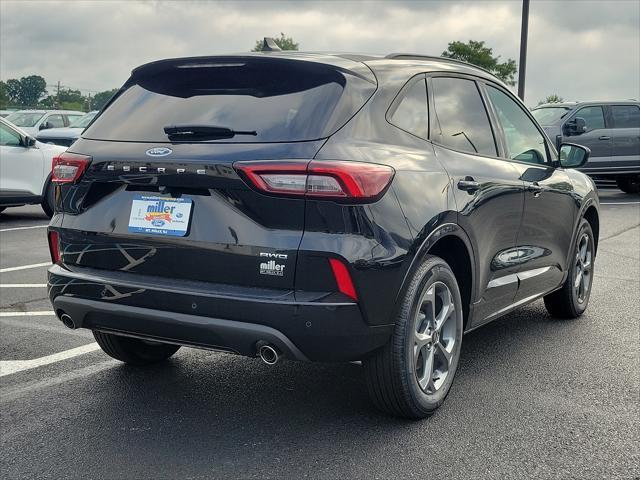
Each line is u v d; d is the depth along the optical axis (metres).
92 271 3.56
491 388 4.15
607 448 3.37
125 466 3.19
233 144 3.26
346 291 3.11
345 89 3.41
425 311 3.62
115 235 3.49
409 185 3.42
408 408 3.57
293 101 3.37
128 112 3.72
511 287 4.51
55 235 3.77
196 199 3.30
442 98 4.07
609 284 7.11
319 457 3.27
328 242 3.09
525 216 4.61
